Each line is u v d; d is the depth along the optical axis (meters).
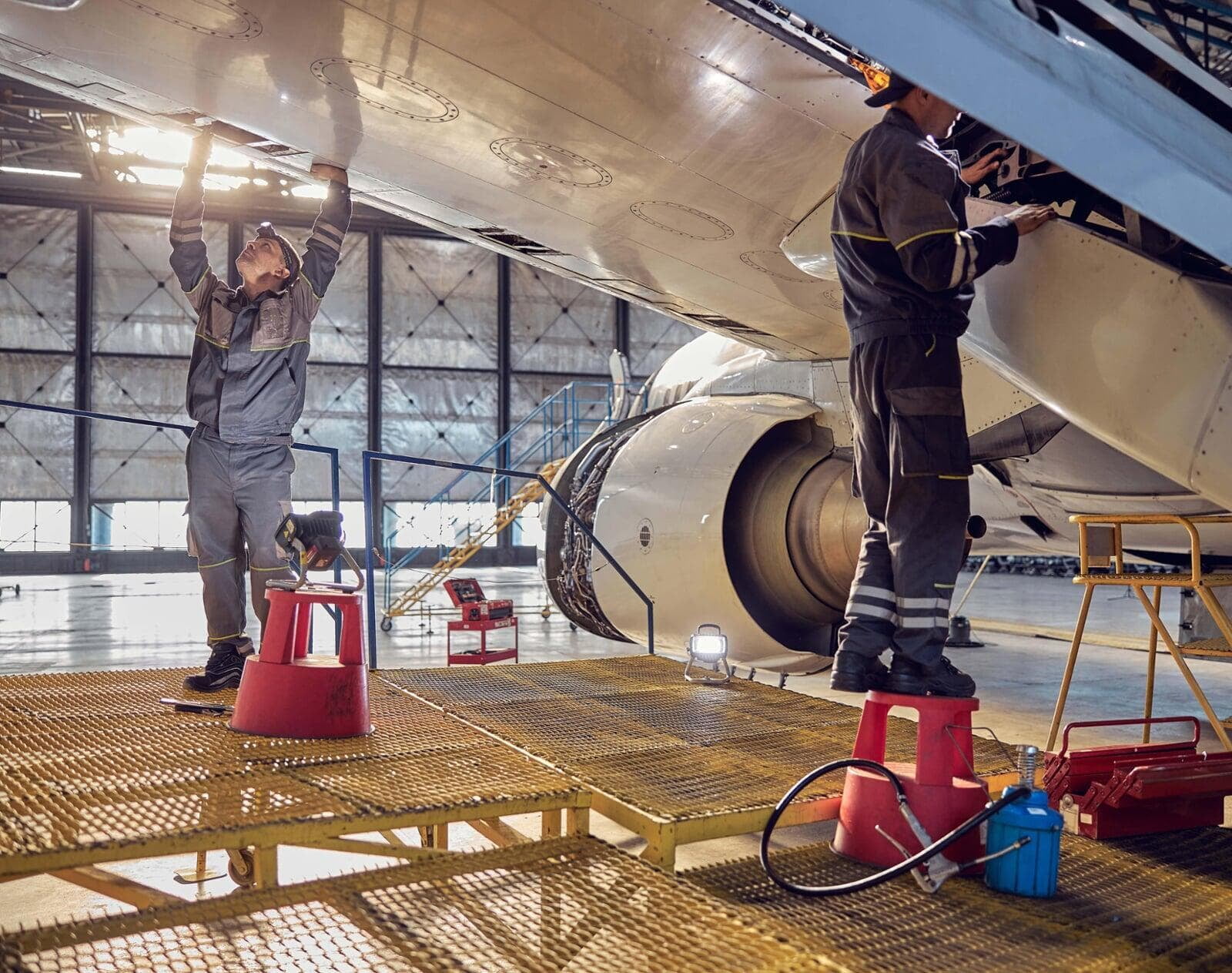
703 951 1.42
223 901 1.56
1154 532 4.91
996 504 5.64
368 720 2.59
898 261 2.02
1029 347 2.85
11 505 21.80
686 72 3.05
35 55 3.42
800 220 3.77
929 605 1.92
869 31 1.09
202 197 3.13
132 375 22.23
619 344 25.02
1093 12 1.55
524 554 25.03
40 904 2.89
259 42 3.11
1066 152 1.20
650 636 4.31
